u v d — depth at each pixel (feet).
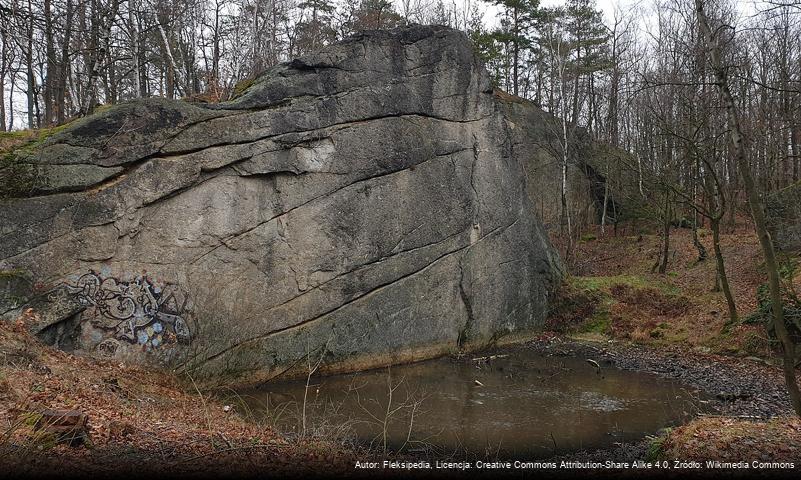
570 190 103.45
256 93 46.44
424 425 35.19
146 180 41.14
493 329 61.72
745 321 55.88
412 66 55.67
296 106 47.78
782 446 24.86
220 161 43.96
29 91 81.66
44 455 20.21
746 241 79.56
